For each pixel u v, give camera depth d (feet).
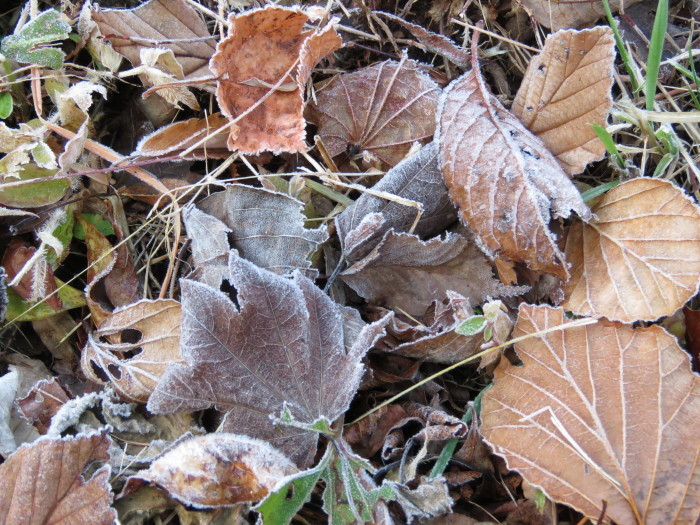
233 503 0.89
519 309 1.01
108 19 1.06
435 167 1.04
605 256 1.03
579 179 1.14
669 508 0.90
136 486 0.93
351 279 1.06
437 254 1.04
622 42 1.12
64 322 1.07
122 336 1.03
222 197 1.04
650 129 1.11
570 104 1.05
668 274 0.99
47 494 0.89
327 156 1.08
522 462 0.93
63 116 1.06
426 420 0.99
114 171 1.10
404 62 1.11
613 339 0.97
